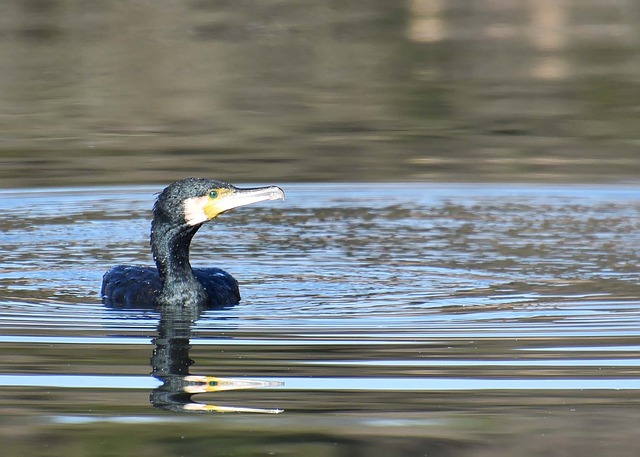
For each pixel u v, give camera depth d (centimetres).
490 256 1380
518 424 834
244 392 898
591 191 1700
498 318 1105
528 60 2755
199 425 839
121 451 792
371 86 2486
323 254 1403
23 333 1052
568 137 2034
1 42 2961
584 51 2856
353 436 821
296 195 1697
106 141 2016
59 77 2570
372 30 3172
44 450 791
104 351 1002
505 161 1873
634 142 1997
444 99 2352
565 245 1426
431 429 823
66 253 1398
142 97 2383
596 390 893
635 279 1266
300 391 893
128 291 1185
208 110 2277
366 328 1073
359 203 1653
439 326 1076
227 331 1066
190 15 3378
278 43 2991
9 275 1292
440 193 1703
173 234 1162
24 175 1783
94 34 3070
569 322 1085
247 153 1928
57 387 907
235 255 1404
